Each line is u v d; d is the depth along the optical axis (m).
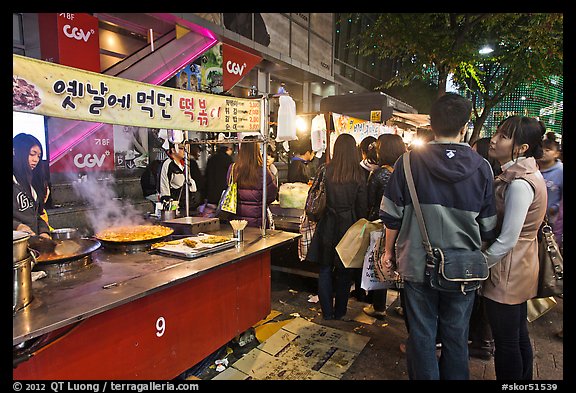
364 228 3.15
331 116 4.61
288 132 3.43
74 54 5.33
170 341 2.34
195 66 6.61
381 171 3.38
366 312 3.77
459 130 1.96
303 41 11.43
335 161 3.39
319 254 3.52
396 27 7.03
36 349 1.63
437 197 1.93
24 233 1.70
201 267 2.30
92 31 5.52
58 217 4.89
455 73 8.81
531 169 2.04
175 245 2.69
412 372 2.10
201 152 6.65
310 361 2.89
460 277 1.86
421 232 1.98
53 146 4.57
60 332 1.74
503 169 2.18
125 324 2.05
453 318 1.99
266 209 3.45
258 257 3.18
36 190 2.87
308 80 12.59
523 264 2.08
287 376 2.68
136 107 2.24
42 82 1.80
